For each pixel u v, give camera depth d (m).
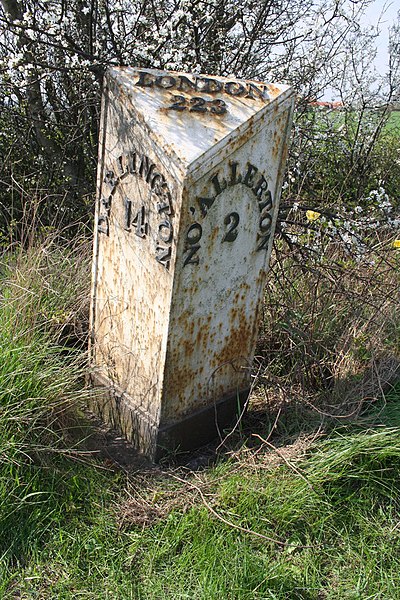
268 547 2.39
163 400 2.75
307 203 4.90
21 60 4.15
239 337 3.02
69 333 3.48
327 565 2.37
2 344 2.81
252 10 5.45
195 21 4.74
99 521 2.44
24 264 3.62
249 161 2.62
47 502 2.48
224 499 2.54
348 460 2.66
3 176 5.23
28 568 2.25
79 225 5.13
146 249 2.64
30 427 2.57
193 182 2.40
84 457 2.75
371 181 6.96
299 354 3.57
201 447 3.03
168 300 2.58
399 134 7.94
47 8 4.39
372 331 3.60
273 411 3.22
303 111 5.72
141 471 2.77
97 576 2.25
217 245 2.65
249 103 2.63
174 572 2.27
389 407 3.10
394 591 2.26
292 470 2.68
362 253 4.02
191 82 2.70
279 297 3.74
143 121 2.49
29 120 5.23
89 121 4.96
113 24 4.92
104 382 3.08
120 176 2.71
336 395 3.20
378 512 2.59
